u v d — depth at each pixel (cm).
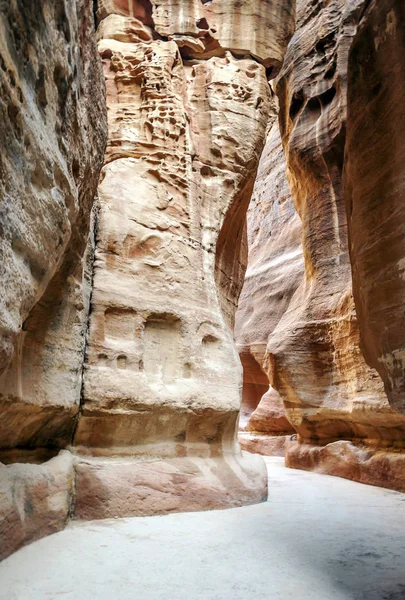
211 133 614
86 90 324
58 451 398
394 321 259
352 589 241
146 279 493
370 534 353
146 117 579
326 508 449
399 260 255
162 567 269
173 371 481
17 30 195
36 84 222
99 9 657
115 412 421
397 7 271
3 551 269
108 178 525
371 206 288
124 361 449
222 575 258
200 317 516
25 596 223
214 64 651
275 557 292
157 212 531
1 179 187
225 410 492
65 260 369
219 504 432
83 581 245
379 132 284
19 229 208
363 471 627
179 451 458
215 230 580
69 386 389
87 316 445
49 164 237
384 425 614
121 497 387
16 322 214
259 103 657
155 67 599
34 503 314
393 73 272
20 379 317
